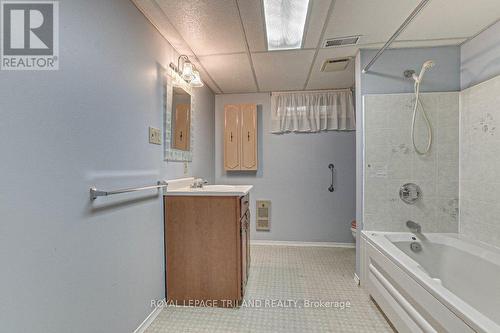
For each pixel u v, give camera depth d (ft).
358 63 7.14
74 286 3.42
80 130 3.52
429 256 6.37
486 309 5.15
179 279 6.20
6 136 2.59
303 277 7.75
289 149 11.02
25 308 2.77
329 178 10.82
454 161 6.72
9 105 2.63
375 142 6.98
